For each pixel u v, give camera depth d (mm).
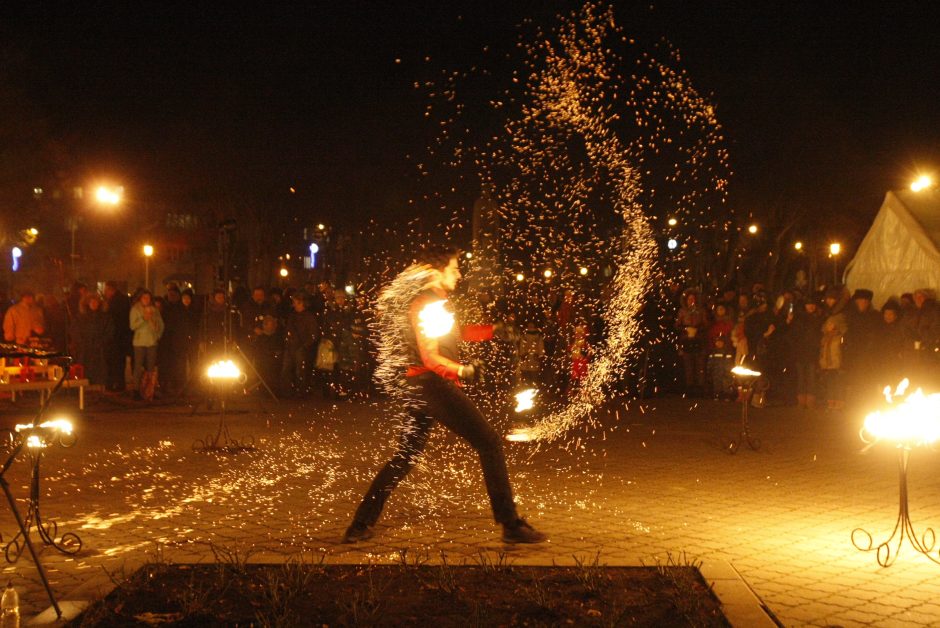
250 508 8328
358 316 19688
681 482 9750
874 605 5641
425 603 5398
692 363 19766
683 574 5812
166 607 5309
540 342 17297
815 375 17359
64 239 37062
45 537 6734
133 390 19281
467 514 8094
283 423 14797
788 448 12211
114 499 8734
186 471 10281
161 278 52156
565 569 6078
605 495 9039
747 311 18641
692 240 35406
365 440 12844
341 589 5641
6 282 38438
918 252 17219
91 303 19078
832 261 40000
